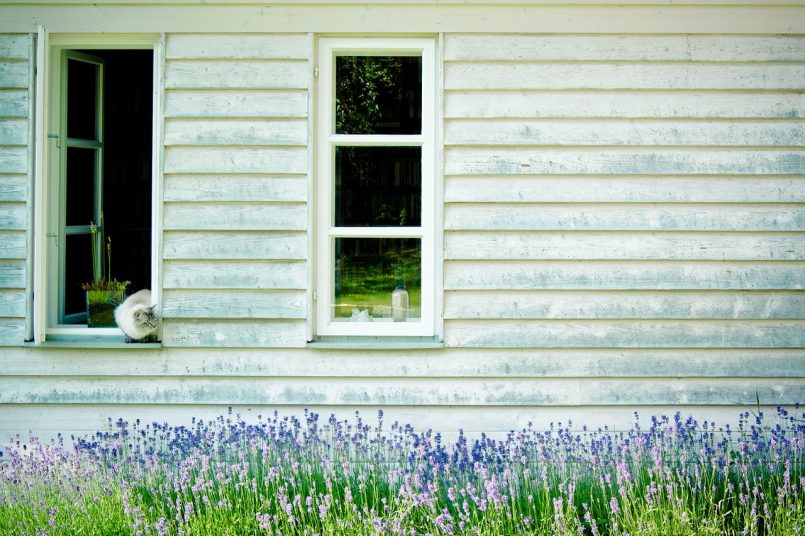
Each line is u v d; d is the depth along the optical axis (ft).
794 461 17.26
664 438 18.01
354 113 18.92
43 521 15.19
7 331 18.56
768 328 18.70
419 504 15.17
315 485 16.49
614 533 14.58
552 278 18.58
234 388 18.65
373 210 18.84
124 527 14.80
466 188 18.54
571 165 18.56
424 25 18.52
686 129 18.58
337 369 18.62
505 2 18.51
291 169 18.56
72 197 20.15
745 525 14.40
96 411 18.66
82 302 20.21
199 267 18.60
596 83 18.54
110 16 18.57
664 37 18.58
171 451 17.79
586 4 18.53
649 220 18.57
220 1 18.54
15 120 18.57
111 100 21.88
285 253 18.57
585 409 18.69
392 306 18.89
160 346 18.53
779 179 18.65
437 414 18.67
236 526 14.99
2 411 18.65
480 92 18.54
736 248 18.62
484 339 18.61
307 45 18.54
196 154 18.58
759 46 18.60
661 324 18.66
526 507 15.76
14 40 18.57
